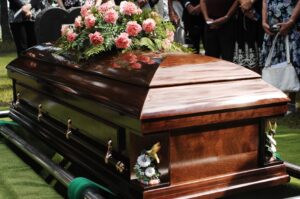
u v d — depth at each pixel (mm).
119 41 2924
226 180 2564
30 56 4043
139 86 2469
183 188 2441
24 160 3750
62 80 3193
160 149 2396
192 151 2465
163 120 2314
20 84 4156
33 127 3787
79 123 3035
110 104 2547
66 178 2818
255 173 2648
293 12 4750
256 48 5402
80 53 3156
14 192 3051
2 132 4145
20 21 6777
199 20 6059
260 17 5312
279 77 4895
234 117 2510
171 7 6117
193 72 2580
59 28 5699
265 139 2705
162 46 3020
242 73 2689
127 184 2469
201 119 2410
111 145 2643
